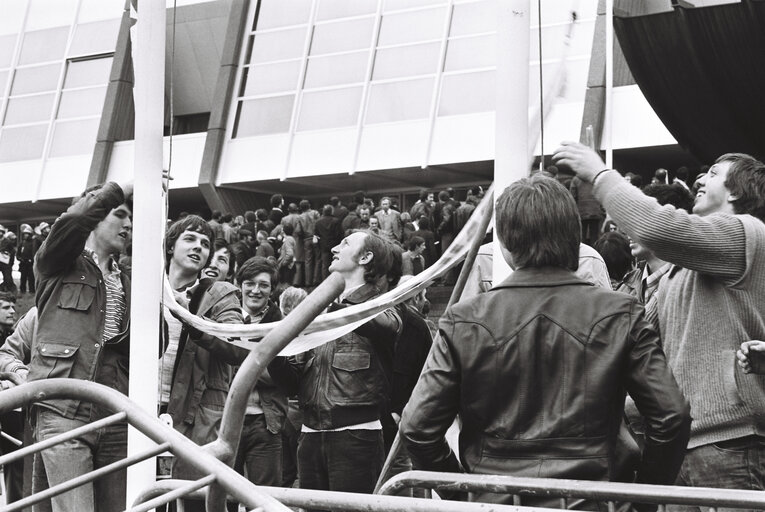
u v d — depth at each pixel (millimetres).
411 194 42531
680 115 21797
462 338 4270
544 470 4117
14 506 3516
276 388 8625
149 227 6891
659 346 4148
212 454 3566
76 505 6977
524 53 5918
